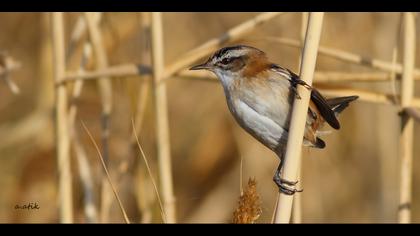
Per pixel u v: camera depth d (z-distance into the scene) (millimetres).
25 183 13211
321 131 8203
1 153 13453
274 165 13312
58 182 10219
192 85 14352
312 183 13586
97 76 10086
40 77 13648
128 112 13297
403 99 9531
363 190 13680
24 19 15086
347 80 9789
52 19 10258
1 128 14016
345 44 13352
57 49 10258
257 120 7906
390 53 13125
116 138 13234
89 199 10727
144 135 12242
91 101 13500
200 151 14062
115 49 13148
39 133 13516
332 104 8523
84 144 13109
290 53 13203
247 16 13867
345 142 13844
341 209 13586
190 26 14117
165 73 9812
